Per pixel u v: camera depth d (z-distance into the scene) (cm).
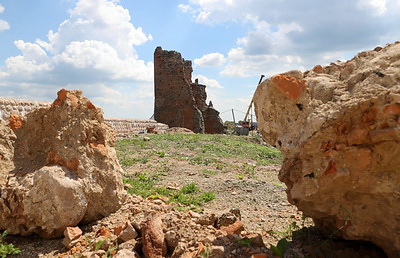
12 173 504
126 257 363
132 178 935
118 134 2262
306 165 349
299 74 379
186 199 725
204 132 3853
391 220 319
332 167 329
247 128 4028
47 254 422
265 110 398
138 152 1497
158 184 880
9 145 536
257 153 1800
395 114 295
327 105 341
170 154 1497
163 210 571
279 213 633
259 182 904
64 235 460
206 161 1334
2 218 469
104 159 545
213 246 361
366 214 334
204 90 4069
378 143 306
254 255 335
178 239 403
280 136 385
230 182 895
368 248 372
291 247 404
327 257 371
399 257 318
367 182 317
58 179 460
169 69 3622
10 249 424
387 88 305
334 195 342
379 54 352
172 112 3591
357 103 312
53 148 515
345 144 321
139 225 438
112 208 548
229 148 1880
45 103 1330
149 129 2811
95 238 447
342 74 367
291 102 374
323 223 400
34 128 560
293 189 361
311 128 342
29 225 462
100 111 580
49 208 453
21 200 459
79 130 529
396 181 308
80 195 474
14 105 1147
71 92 562
